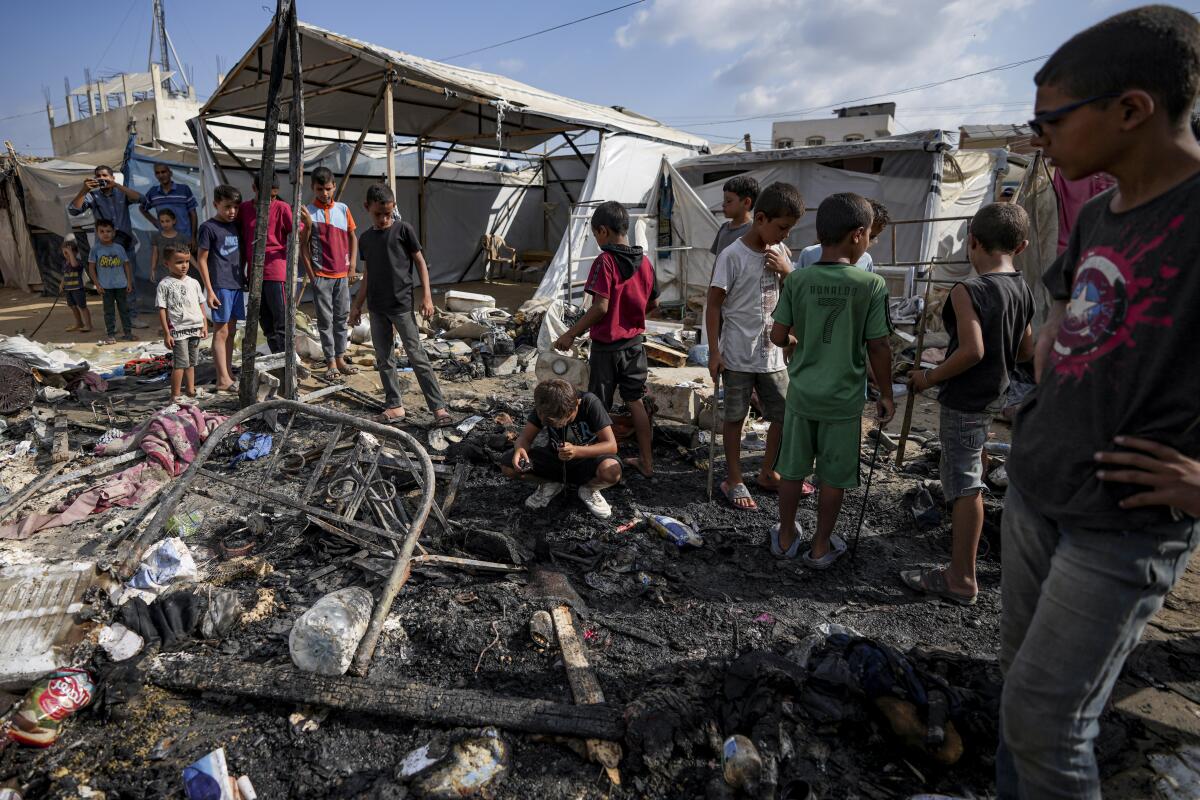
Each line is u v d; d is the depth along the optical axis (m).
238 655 2.77
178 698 2.52
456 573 3.34
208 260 6.52
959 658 2.70
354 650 2.64
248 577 3.31
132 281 9.97
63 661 2.62
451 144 16.73
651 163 13.97
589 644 2.89
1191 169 1.38
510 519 4.00
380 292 5.50
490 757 2.22
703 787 2.15
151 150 12.65
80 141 32.72
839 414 3.25
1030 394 1.75
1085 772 1.53
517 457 3.92
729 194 4.53
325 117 13.41
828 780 2.19
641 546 3.73
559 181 19.03
